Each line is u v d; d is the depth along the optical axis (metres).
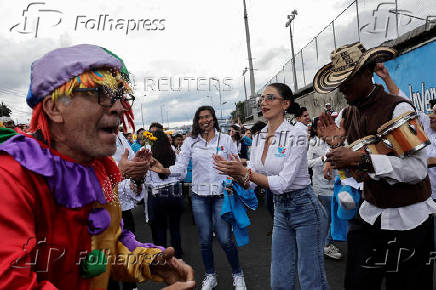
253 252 3.95
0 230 0.68
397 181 1.55
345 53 1.69
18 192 0.73
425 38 6.04
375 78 7.56
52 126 0.87
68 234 0.86
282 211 2.14
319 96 11.45
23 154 0.77
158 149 3.55
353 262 1.74
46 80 0.80
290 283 2.12
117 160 2.86
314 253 2.04
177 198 3.55
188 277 1.09
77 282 0.91
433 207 1.65
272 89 2.21
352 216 1.92
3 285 0.64
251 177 2.03
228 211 2.82
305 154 2.08
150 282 3.34
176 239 3.71
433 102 3.95
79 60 0.81
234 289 3.04
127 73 1.02
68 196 0.84
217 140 3.10
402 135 1.49
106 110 0.86
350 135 1.82
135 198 1.77
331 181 3.51
